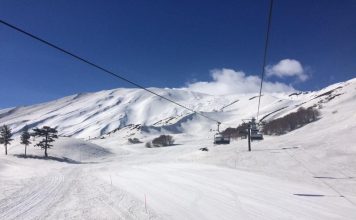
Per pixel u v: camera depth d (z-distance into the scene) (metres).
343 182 35.66
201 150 82.00
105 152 144.50
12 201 24.52
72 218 19.06
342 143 59.59
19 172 57.56
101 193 29.12
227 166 54.34
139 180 39.59
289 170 46.56
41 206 22.67
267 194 28.70
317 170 44.44
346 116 110.56
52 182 38.06
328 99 183.12
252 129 100.50
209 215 20.72
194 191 30.36
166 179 40.03
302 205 24.12
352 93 162.88
